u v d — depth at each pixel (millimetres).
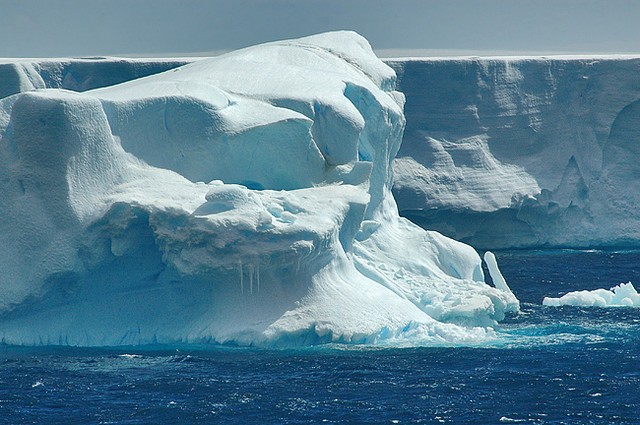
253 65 95062
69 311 78188
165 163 81750
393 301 81250
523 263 121000
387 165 96938
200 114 82938
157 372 70750
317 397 66125
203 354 74688
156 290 78438
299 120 83250
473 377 70625
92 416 62938
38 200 76500
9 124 77875
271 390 67250
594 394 67500
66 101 75188
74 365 72250
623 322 87500
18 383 68500
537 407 65062
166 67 127250
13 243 76938
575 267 117938
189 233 74188
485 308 84312
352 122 88375
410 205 129375
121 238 75875
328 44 104000
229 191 75312
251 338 75375
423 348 77125
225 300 76750
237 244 74188
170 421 62250
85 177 76625
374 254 91562
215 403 64938
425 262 92812
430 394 67125
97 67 124375
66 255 75938
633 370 72625
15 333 77625
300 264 75562
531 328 84750
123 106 80562
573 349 78125
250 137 83375
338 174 87500
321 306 76875
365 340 77250
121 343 77688
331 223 77312
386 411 63969
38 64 120312
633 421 62812
